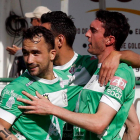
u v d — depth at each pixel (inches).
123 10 566.6
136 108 357.1
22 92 188.9
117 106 189.8
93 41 211.3
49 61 201.5
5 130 181.6
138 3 564.7
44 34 195.0
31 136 195.5
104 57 211.6
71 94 235.1
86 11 565.0
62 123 216.7
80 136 203.9
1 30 548.1
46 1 566.9
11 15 557.3
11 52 420.5
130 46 566.6
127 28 211.3
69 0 562.6
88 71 249.8
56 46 245.1
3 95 189.9
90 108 197.0
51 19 245.0
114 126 197.0
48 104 186.2
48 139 201.5
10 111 186.2
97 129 182.1
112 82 193.5
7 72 565.3
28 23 573.0
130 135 241.3
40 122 197.3
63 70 249.3
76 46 567.5
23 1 568.4
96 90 197.9
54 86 209.8
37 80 201.8
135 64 222.5
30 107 184.1
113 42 209.2
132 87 205.0
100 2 368.5
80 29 567.5
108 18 207.0
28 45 189.8
